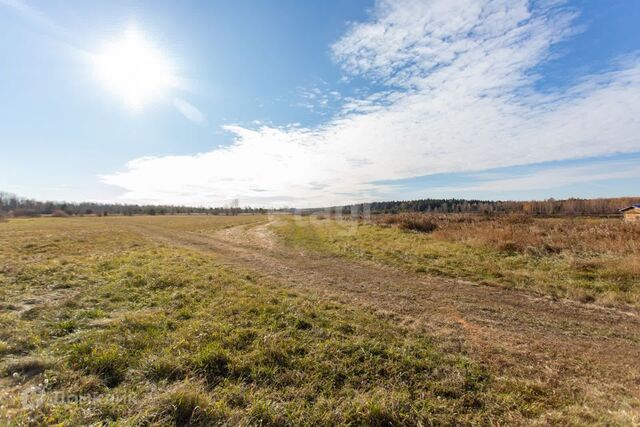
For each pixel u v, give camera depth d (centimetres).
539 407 332
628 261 948
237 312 580
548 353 471
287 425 295
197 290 722
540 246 1235
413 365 408
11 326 471
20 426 255
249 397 330
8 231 2530
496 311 670
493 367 419
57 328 477
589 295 754
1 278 787
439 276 980
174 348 422
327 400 333
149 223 4134
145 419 279
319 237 1950
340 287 857
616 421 303
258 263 1204
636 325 595
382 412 310
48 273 851
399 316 617
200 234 2570
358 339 476
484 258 1166
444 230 1770
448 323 592
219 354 405
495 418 315
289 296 724
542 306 705
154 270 913
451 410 324
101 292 685
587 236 1357
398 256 1268
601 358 460
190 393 313
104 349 405
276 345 444
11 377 335
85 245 1572
